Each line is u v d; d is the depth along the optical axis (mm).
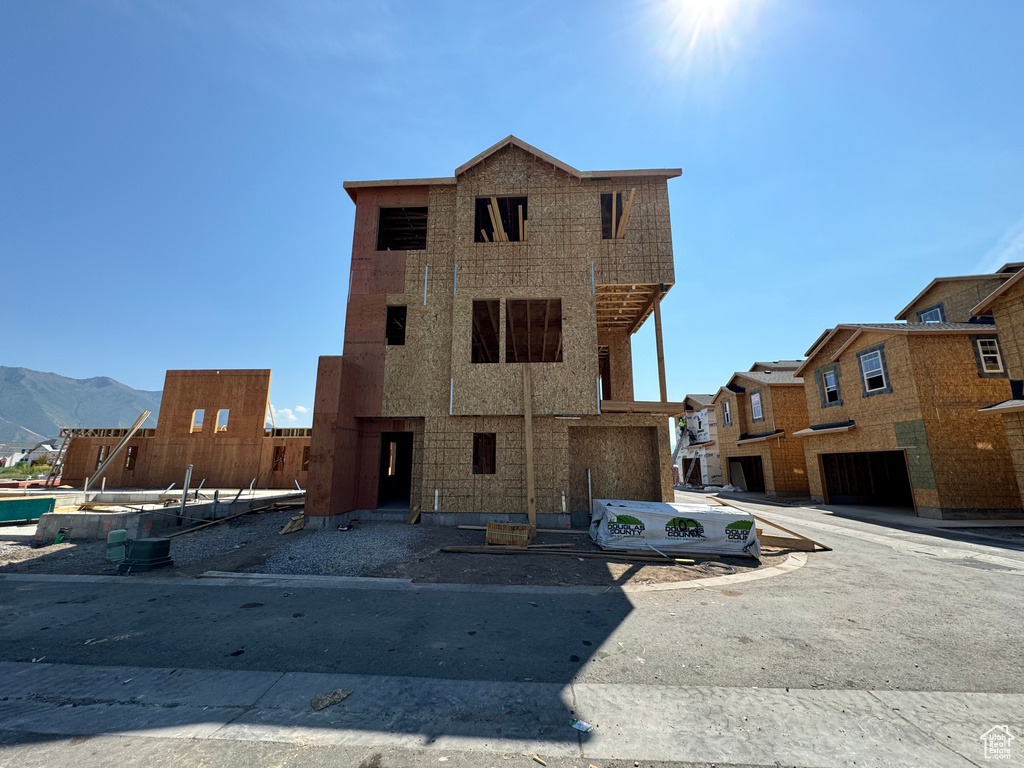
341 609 6555
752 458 29578
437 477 14219
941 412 16453
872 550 10734
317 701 3902
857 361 19609
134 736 3393
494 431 14469
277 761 3096
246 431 29516
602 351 20328
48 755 3170
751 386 28406
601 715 3689
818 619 6031
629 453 14984
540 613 6352
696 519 10172
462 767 3035
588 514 14500
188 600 7027
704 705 3844
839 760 3107
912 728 3488
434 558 9820
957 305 21234
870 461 23609
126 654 4938
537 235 15539
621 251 15352
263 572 8844
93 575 8703
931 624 5801
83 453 30812
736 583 7969
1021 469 13250
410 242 19188
